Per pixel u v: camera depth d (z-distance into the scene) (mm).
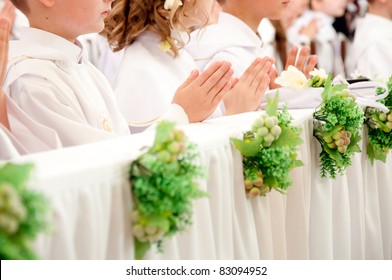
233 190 1600
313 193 2111
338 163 2029
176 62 2533
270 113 1624
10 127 1727
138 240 1229
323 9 5000
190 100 1901
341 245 2246
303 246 1922
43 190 1025
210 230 1427
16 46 1914
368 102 2266
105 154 1260
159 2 2461
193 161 1347
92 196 1119
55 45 1955
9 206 878
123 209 1194
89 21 1962
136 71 2430
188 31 2477
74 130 1794
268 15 2936
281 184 1646
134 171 1215
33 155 1256
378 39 4090
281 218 1825
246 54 2848
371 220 2512
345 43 5031
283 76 2387
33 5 1936
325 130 2035
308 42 4973
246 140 1598
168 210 1201
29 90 1821
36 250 1014
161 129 1199
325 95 2053
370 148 2453
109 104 2137
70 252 1077
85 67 2084
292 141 1598
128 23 2506
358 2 4996
